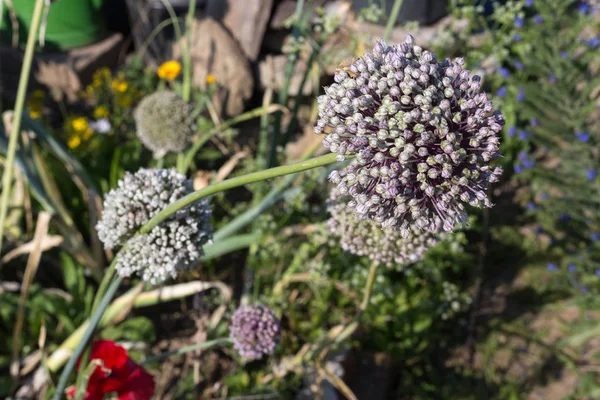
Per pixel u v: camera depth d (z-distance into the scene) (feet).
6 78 2.96
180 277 1.95
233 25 2.86
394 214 0.77
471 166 0.75
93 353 1.28
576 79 2.47
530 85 2.44
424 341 1.97
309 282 1.89
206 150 2.40
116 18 3.26
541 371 2.04
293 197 1.81
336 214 1.22
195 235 1.03
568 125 2.36
